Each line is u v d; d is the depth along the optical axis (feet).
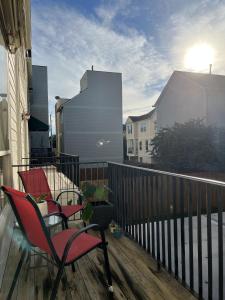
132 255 8.99
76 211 9.63
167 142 48.70
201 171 42.91
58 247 6.08
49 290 6.86
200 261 6.42
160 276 7.61
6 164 10.85
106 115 62.39
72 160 23.99
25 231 5.93
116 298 6.53
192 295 6.68
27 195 5.12
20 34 13.08
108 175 13.62
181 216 7.16
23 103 25.48
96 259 8.63
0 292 6.54
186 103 61.67
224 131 48.32
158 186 8.29
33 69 57.72
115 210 12.41
